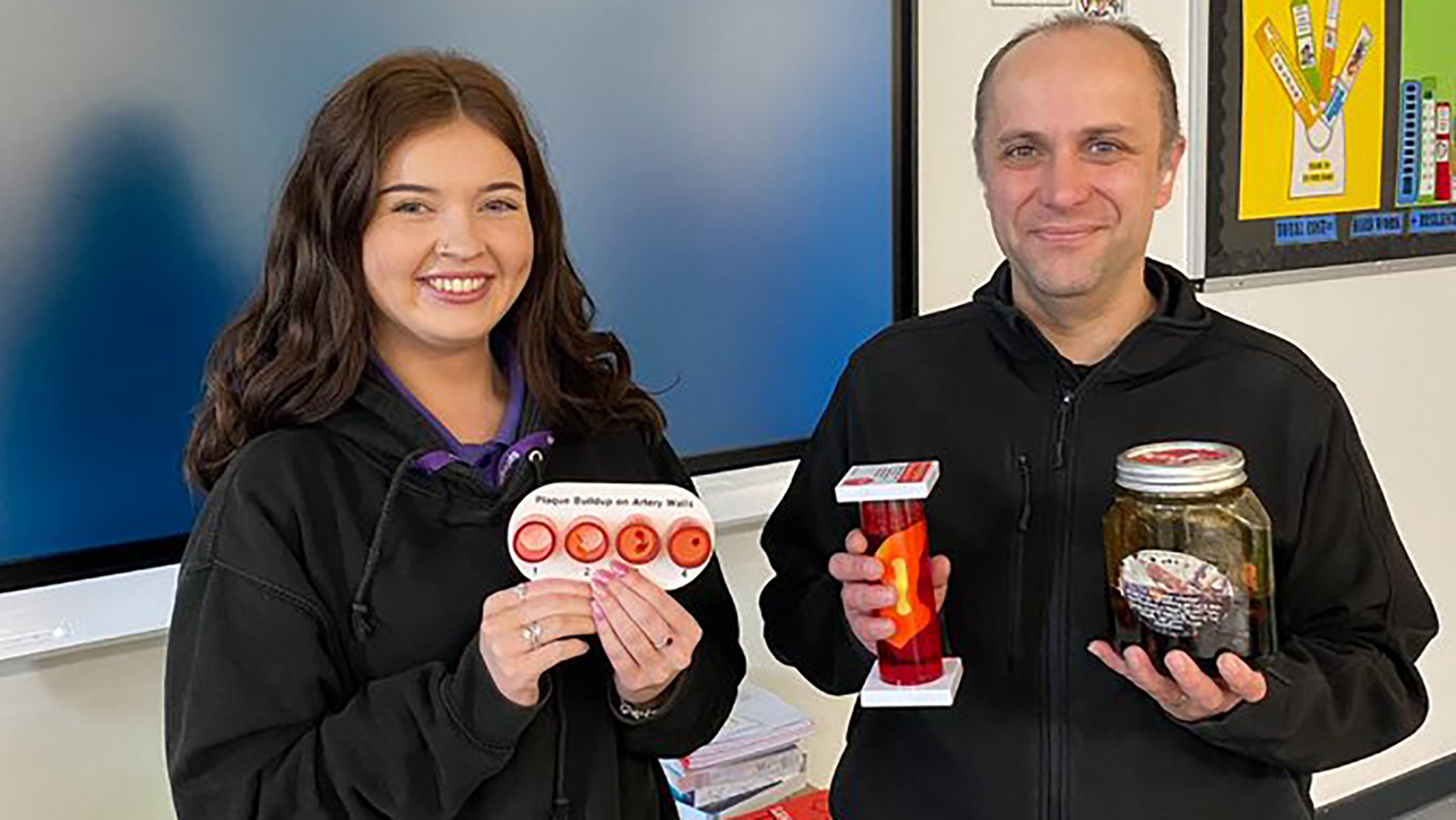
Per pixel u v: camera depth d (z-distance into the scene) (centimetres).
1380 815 310
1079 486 133
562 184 190
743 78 205
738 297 209
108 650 165
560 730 118
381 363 119
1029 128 129
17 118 152
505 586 117
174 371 165
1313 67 279
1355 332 296
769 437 216
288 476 113
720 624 131
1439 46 300
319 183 114
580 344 129
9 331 154
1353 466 133
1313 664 124
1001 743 133
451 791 108
